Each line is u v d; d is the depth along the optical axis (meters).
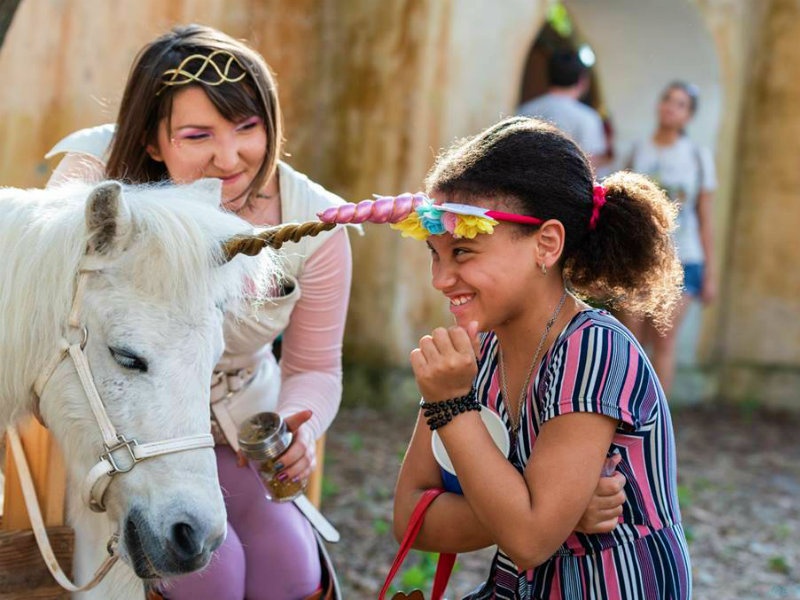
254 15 7.34
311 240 2.69
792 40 8.61
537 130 2.11
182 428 2.08
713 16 8.35
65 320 2.13
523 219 2.03
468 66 7.55
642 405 2.03
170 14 6.80
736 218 8.85
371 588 4.56
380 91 7.57
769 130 8.72
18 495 2.44
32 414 2.30
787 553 5.44
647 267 2.17
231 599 2.52
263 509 2.65
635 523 2.08
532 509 1.96
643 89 8.76
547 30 11.27
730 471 6.85
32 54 6.08
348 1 7.72
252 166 2.62
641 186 2.20
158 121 2.61
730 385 8.84
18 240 2.19
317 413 2.78
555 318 2.14
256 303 2.38
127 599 2.41
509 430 2.19
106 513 2.38
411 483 2.34
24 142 6.11
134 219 2.11
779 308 8.77
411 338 7.68
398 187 7.54
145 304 2.08
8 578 2.35
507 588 2.22
